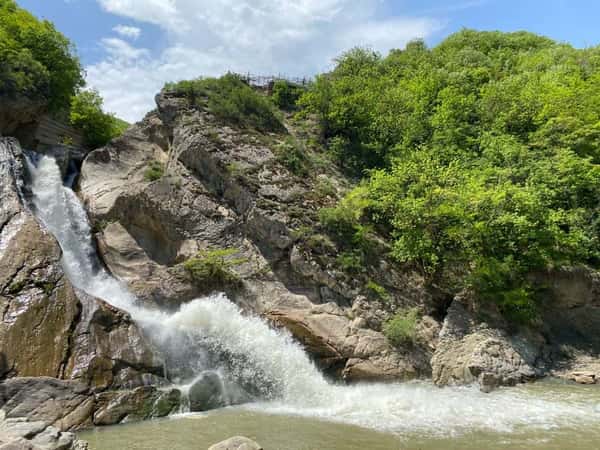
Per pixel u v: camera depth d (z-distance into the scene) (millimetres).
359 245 17875
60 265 13398
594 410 11469
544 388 13766
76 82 30062
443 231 17531
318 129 26938
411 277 17797
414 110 27375
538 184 19688
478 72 32031
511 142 22625
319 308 16156
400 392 13461
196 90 24125
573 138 22109
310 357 15328
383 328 15828
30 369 11070
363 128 25859
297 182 20203
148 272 19172
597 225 19375
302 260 16891
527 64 33688
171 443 9078
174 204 19719
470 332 15711
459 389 13766
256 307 16859
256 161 20609
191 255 18625
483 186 19312
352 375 14625
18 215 14719
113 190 21641
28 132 25719
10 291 12289
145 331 13570
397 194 18734
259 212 18141
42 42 27766
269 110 24938
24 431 7824
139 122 25016
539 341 16453
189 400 11961
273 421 10797
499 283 16797
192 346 13961
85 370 11375
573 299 17766
